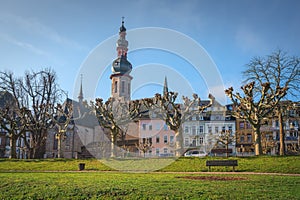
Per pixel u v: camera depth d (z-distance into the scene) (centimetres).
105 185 1356
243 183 1406
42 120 3828
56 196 1244
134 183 1411
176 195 1147
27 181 1514
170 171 2300
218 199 1083
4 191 1352
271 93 3002
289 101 3309
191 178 1662
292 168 2162
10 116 3922
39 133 3875
